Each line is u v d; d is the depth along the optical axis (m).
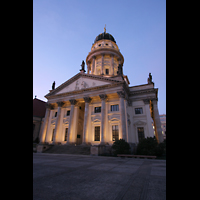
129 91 33.16
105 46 48.75
